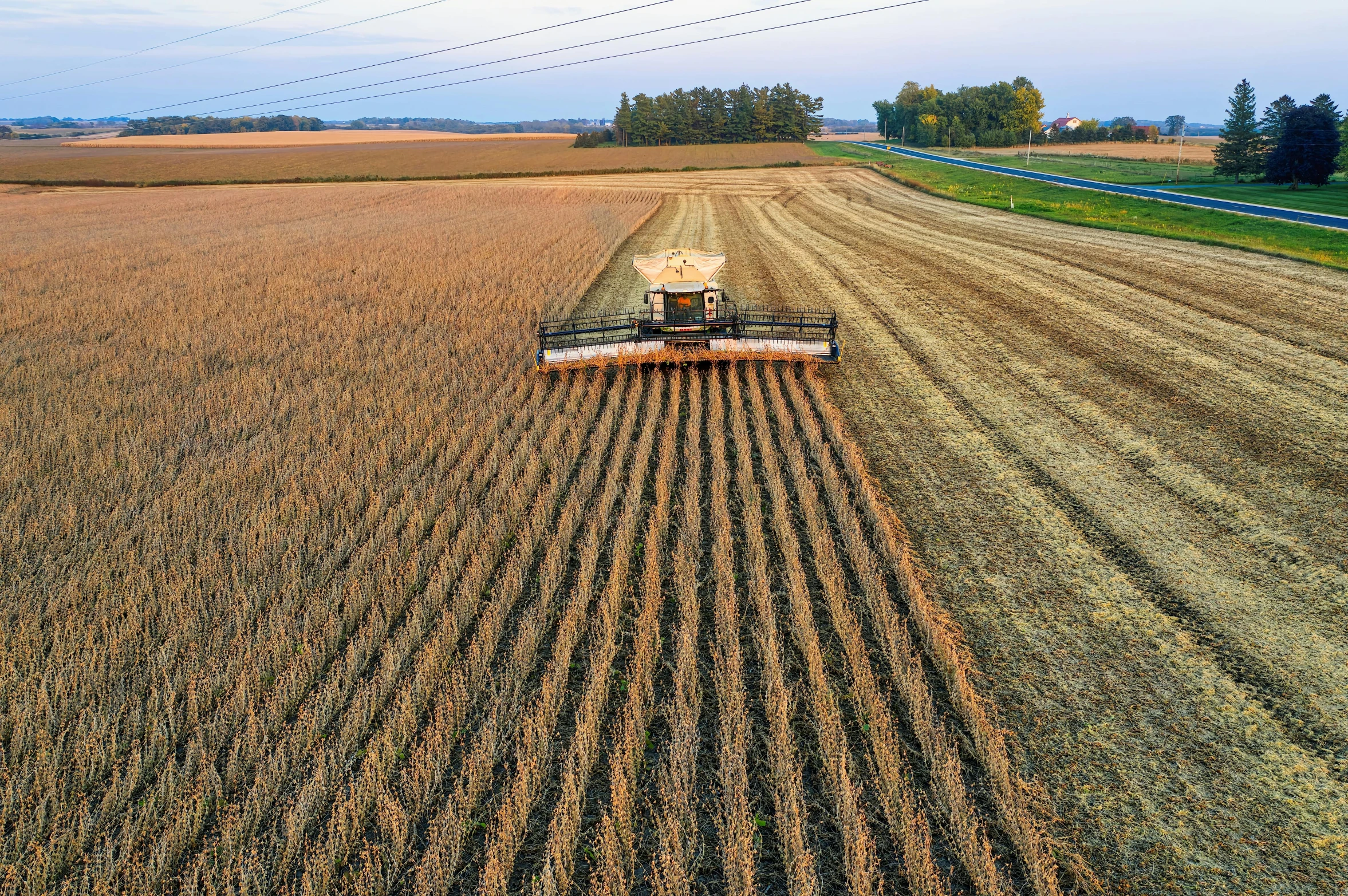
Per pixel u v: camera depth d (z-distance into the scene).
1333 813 6.09
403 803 6.60
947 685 7.64
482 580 9.62
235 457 13.61
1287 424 13.67
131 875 5.91
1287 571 9.23
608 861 5.73
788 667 7.99
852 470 12.29
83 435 14.66
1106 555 9.77
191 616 8.77
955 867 5.87
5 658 8.15
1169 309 22.02
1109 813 6.20
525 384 17.47
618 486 12.09
